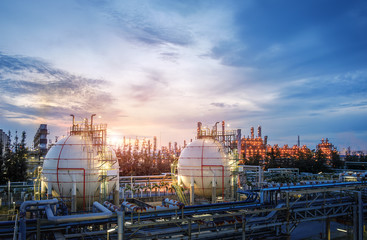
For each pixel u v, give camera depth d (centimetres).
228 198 4769
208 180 4712
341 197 4166
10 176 6712
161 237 2905
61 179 3831
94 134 4166
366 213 4788
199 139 5178
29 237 2875
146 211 2931
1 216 3894
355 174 5397
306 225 4959
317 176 7206
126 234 2886
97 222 2812
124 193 5341
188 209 3325
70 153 3909
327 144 19962
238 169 4956
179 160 5075
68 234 2712
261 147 18200
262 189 3762
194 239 3044
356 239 4016
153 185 5753
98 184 3969
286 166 10962
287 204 3472
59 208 3294
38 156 9119
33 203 2728
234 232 3200
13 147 7631
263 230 3541
